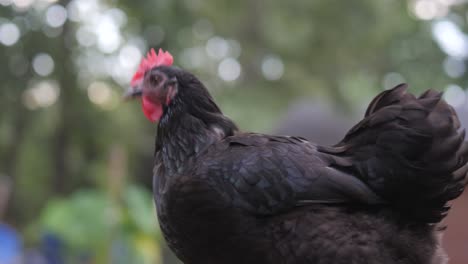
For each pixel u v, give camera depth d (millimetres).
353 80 21594
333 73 21391
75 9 15742
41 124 15867
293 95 21688
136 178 17641
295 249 4410
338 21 20281
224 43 21766
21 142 16172
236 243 4586
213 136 5027
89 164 15680
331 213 4461
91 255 9422
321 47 21078
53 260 9391
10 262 10195
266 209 4535
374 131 4523
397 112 4438
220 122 5133
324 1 20172
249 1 20719
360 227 4422
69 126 15648
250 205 4543
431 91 4539
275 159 4605
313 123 13414
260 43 21547
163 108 5223
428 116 4352
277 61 22266
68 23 15570
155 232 9555
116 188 9344
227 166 4629
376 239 4391
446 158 4328
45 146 16359
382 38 20828
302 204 4512
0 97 14992
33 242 12086
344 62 21406
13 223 16766
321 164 4605
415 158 4359
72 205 9352
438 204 4500
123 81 16203
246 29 21391
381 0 19875
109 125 15719
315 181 4523
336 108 18781
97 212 9227
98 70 16125
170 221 4785
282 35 21000
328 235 4371
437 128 4309
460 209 11586
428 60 20953
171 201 4719
